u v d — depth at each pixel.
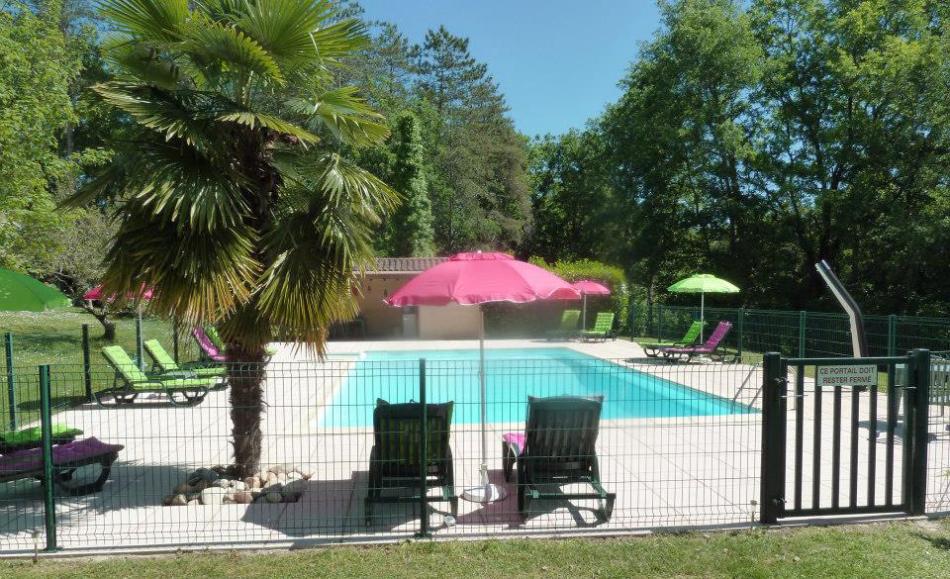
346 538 4.97
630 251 33.47
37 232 15.02
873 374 5.29
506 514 5.52
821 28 26.12
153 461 7.25
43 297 7.04
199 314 5.33
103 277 5.54
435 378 14.88
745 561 4.52
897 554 4.62
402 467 5.43
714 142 28.30
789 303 28.83
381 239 34.56
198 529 5.14
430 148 43.94
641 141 30.66
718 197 30.19
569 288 5.84
